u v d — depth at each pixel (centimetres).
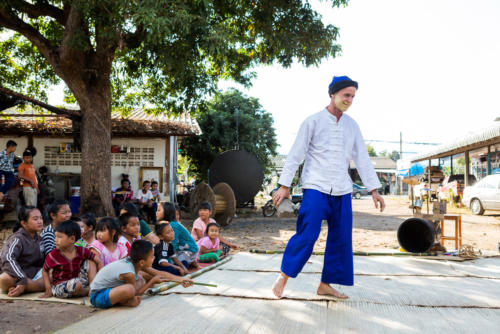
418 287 380
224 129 1919
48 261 368
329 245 334
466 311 303
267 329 264
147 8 673
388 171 4497
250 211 1508
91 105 892
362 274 441
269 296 342
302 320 281
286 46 993
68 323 293
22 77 1204
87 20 824
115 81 1239
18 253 385
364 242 763
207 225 603
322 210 315
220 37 754
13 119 1329
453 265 496
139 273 396
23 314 314
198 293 356
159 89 1195
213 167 1322
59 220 420
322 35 1017
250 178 1338
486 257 554
